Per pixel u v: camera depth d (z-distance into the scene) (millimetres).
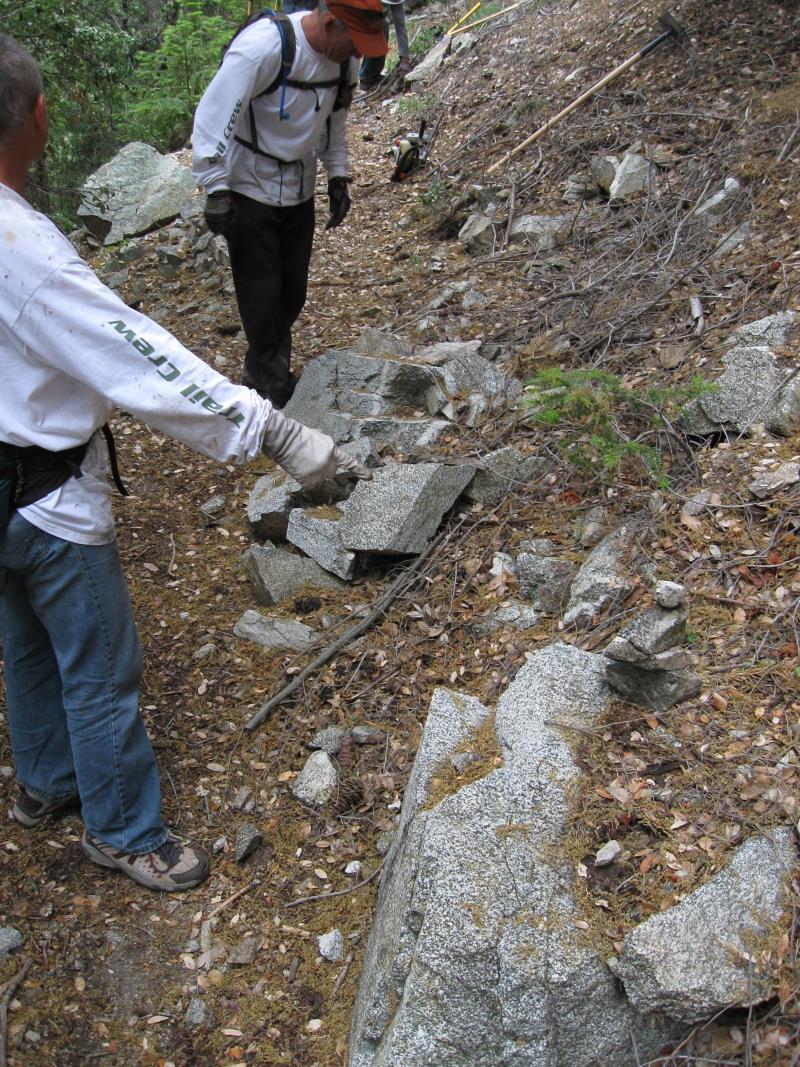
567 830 2117
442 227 6816
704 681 2533
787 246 4617
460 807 2152
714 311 4398
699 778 2227
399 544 3447
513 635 3082
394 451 4016
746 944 1870
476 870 2010
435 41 11469
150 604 3627
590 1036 1864
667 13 7168
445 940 1905
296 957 2367
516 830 2102
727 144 5938
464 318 5199
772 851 2031
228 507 4223
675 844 2076
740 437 3473
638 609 2877
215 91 3785
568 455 3525
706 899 1939
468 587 3352
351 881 2533
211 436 2066
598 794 2189
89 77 6988
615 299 4859
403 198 7781
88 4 7844
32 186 7453
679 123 6449
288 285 4543
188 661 3330
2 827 2715
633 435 3684
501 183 7016
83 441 2109
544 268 5613
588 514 3414
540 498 3600
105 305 1941
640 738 2357
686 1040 1856
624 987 1857
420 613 3307
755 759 2260
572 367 4367
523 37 9461
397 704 3018
